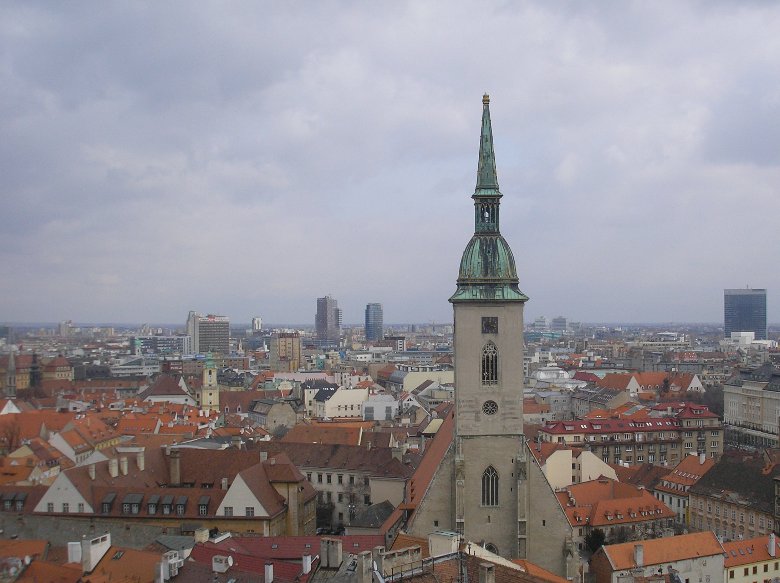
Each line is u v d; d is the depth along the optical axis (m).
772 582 137.25
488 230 120.62
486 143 120.81
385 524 141.75
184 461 165.12
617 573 136.12
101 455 199.00
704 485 195.88
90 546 97.25
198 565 92.00
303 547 112.56
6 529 137.50
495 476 118.94
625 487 193.88
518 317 118.69
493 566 71.69
